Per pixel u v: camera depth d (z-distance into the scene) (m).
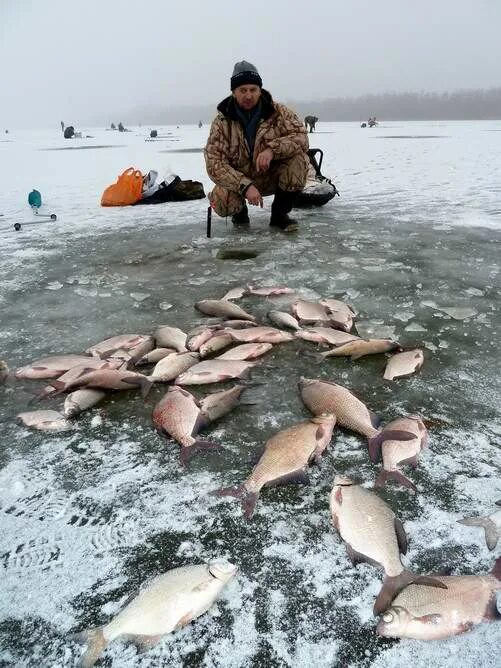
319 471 2.21
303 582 1.70
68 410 2.62
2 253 5.76
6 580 1.74
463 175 11.02
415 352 3.04
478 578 1.64
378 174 11.59
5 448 2.42
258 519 1.96
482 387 2.81
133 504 2.05
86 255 5.61
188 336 3.36
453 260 5.05
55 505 2.06
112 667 1.48
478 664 1.44
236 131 5.89
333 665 1.46
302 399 2.69
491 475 2.15
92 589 1.71
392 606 1.56
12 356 3.34
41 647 1.54
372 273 4.73
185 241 6.08
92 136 50.75
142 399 2.81
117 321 3.85
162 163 16.14
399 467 2.19
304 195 7.48
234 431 2.50
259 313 3.95
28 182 12.41
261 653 1.50
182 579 1.65
